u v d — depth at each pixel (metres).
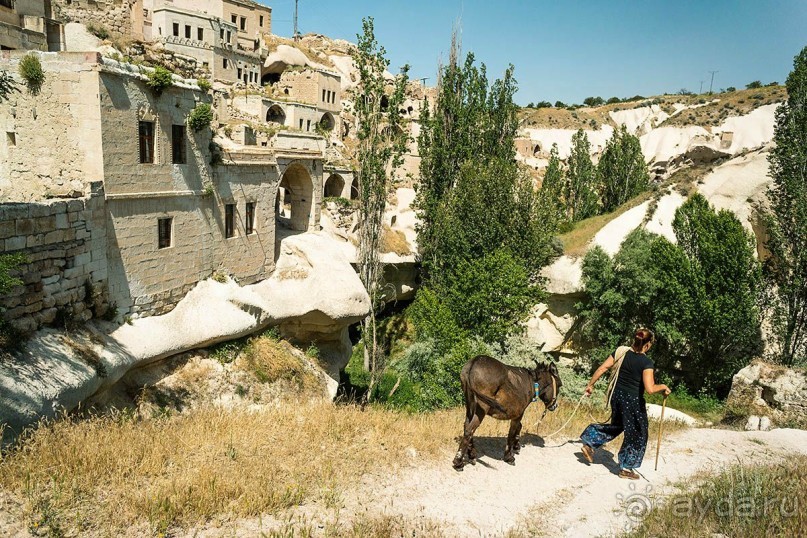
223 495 7.02
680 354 32.66
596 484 8.74
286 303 21.06
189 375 16.73
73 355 12.37
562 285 34.75
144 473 7.60
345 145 57.19
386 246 39.69
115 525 6.16
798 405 21.48
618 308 32.50
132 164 15.11
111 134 14.28
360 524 6.45
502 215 33.31
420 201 38.97
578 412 15.35
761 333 31.25
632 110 125.12
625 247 33.53
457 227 33.84
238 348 18.69
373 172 30.67
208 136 18.27
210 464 7.96
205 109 17.42
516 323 27.77
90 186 13.69
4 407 9.83
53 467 7.30
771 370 22.98
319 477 8.07
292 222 26.12
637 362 8.80
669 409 26.00
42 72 14.13
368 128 30.20
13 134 14.82
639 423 8.73
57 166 14.48
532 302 28.91
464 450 8.78
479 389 8.70
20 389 10.39
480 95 38.22
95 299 14.05
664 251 31.31
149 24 49.22
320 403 12.60
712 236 30.12
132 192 15.17
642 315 33.31
